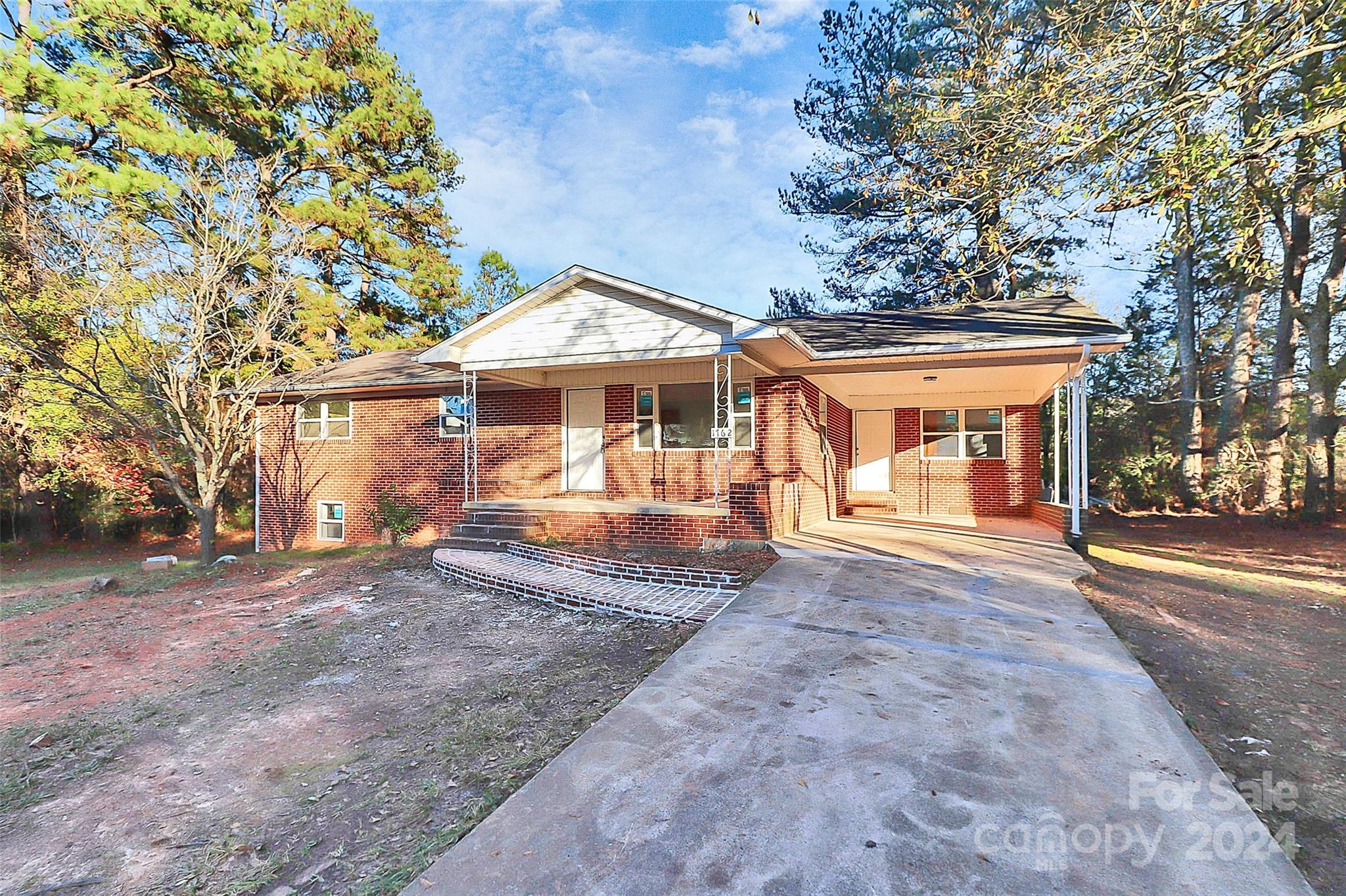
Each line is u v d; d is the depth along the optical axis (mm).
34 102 14961
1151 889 2316
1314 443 14688
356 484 14188
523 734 4059
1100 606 6730
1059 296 13641
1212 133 6645
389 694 5008
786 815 2846
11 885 2834
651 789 3105
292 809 3365
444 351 11047
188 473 17750
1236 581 8531
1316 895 2375
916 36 16609
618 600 7020
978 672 4586
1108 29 7680
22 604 9148
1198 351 21453
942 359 9977
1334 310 14453
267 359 14969
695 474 11805
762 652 5125
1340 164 10484
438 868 2557
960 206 9047
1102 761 3279
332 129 21078
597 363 10391
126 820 3352
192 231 12867
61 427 14367
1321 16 6445
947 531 11078
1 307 12562
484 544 10633
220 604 8562
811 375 11062
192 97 17750
